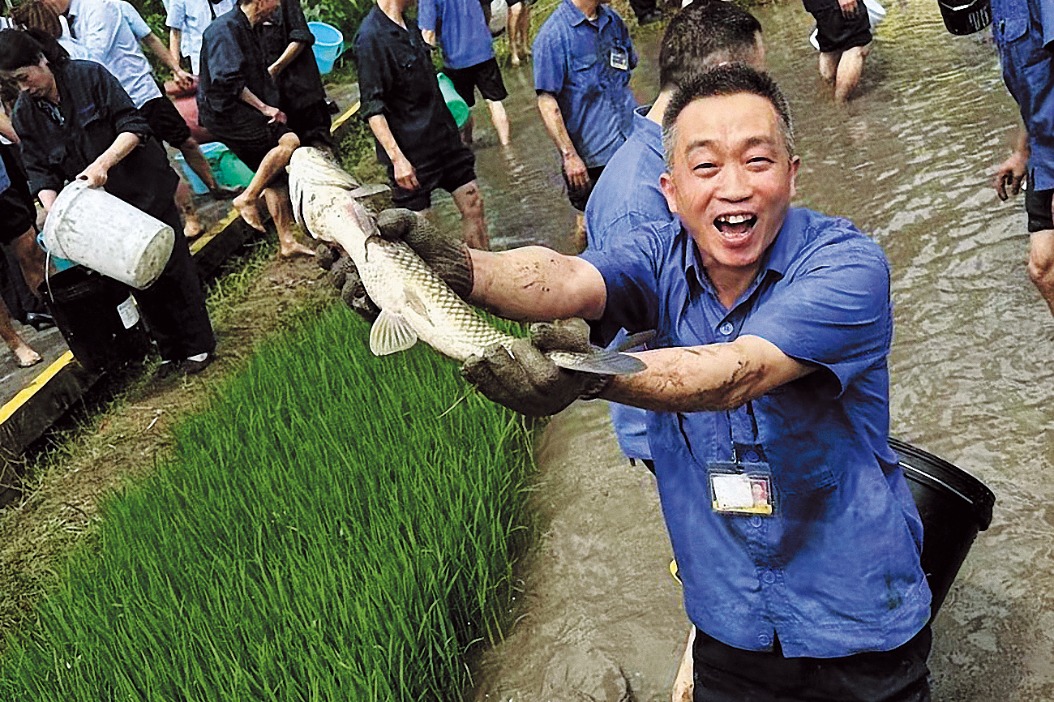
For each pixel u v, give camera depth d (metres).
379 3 6.63
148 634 3.84
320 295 7.73
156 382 7.00
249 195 8.04
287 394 5.57
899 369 5.00
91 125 6.12
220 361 7.10
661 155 3.39
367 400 5.25
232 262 8.65
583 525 4.64
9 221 7.30
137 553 4.52
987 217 6.12
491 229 8.08
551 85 6.39
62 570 4.95
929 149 7.29
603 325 2.44
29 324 7.71
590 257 2.41
